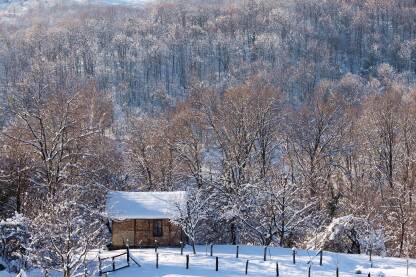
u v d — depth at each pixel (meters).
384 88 120.62
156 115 95.31
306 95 110.50
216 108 72.25
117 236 48.97
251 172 60.16
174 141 65.31
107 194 51.75
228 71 136.00
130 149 68.56
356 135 70.62
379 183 65.81
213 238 57.50
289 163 69.94
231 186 55.88
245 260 42.69
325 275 38.69
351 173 72.31
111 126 83.81
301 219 53.56
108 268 40.12
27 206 49.31
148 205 49.09
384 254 49.25
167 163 65.06
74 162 55.16
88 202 52.50
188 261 40.44
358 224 49.97
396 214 55.03
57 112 56.38
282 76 120.31
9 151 53.66
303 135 68.31
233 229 55.88
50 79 80.12
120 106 114.44
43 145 49.78
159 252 45.41
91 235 39.94
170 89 133.12
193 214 49.28
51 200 37.69
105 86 129.50
